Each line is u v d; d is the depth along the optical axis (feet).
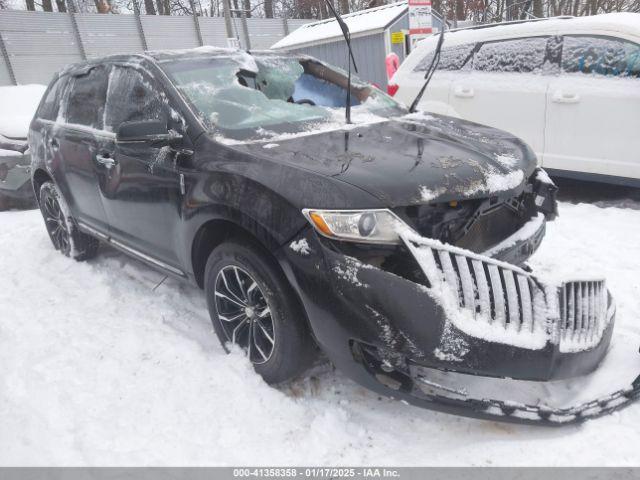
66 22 53.42
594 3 63.67
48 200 15.49
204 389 8.61
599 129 16.14
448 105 19.48
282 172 7.79
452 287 6.77
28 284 13.75
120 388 8.84
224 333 9.29
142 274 13.91
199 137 9.29
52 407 8.40
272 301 7.90
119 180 11.13
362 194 7.10
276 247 7.44
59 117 14.30
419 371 7.25
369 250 7.00
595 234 14.32
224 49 12.00
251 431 7.70
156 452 7.39
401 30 40.19
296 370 8.14
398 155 8.34
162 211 10.02
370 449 7.26
